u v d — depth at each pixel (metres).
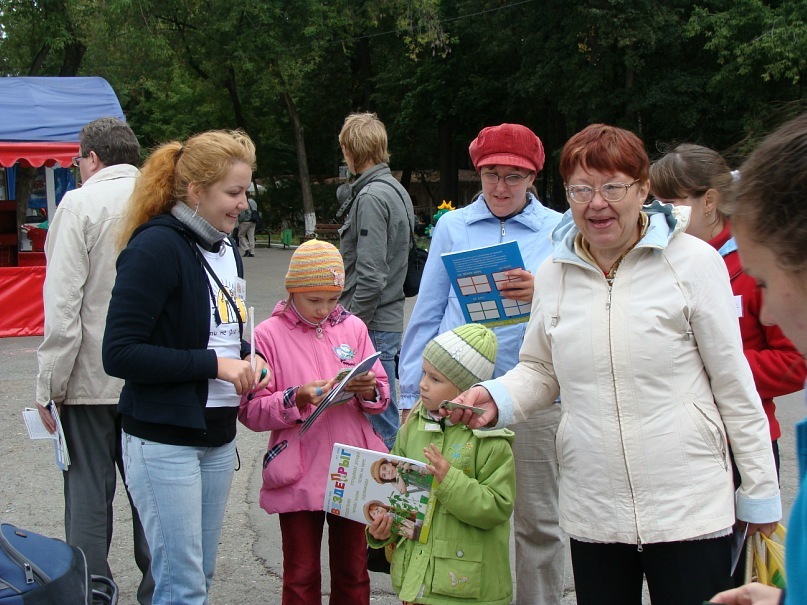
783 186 1.23
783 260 1.25
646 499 2.32
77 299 3.33
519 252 3.03
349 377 2.87
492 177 3.45
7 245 12.70
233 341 2.92
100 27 21.94
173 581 2.82
